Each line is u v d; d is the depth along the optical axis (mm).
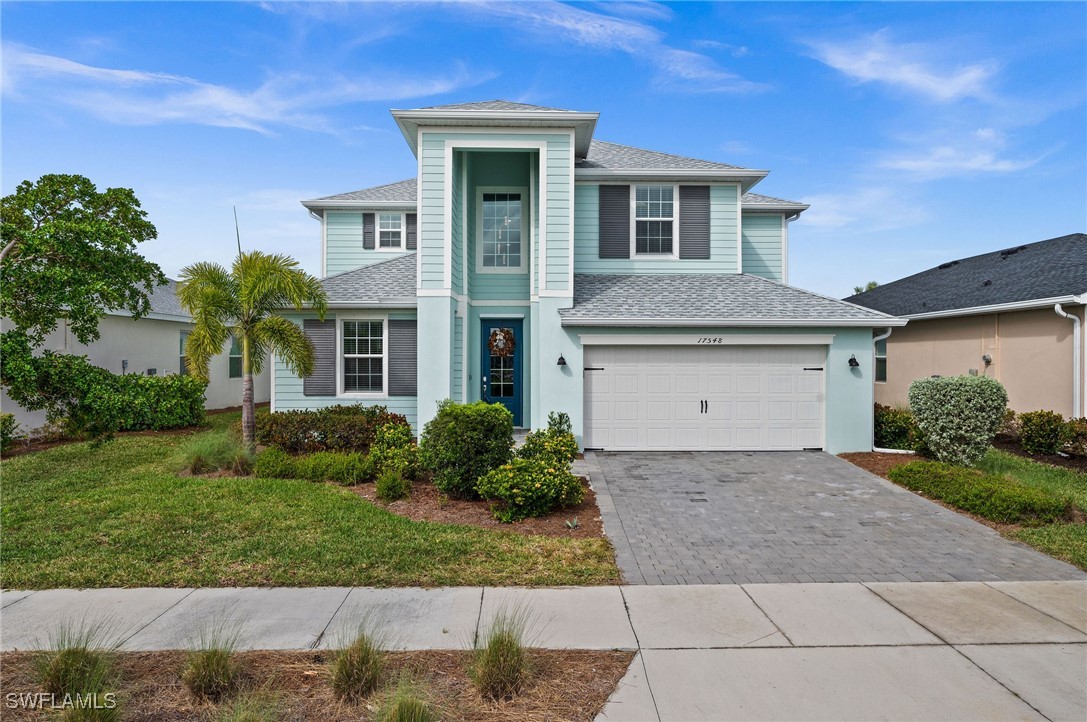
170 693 3873
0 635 4660
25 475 9852
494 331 14383
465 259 13570
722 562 6414
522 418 14336
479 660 4055
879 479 10062
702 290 13625
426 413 12492
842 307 12617
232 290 11484
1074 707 3740
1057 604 5340
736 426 12367
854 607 5273
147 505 7969
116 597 5379
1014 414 13391
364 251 17562
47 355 10586
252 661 4266
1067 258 14977
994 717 3631
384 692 3812
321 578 5793
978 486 8391
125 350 16859
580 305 12625
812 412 12359
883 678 4082
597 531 7379
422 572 5953
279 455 10172
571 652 4422
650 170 14422
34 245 10531
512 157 14312
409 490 9031
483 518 7773
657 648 4492
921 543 7043
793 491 9312
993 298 14609
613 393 12398
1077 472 10766
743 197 16688
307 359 11562
